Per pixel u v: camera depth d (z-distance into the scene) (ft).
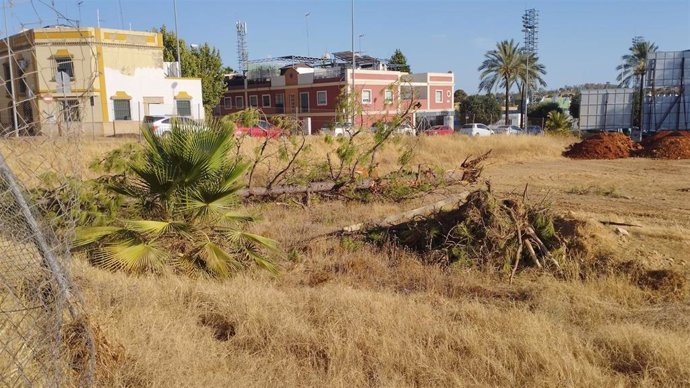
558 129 114.73
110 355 12.51
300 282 21.86
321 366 13.93
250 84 185.16
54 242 11.23
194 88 125.39
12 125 10.12
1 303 10.54
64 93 10.57
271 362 13.92
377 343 14.61
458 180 42.27
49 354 10.79
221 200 23.98
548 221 25.23
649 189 48.44
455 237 24.88
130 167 24.22
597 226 25.30
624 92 128.98
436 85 185.98
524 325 15.48
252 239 23.67
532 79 191.72
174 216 23.70
